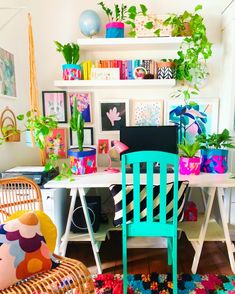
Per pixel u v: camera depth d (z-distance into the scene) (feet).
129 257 6.14
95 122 7.23
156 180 5.17
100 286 5.00
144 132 6.34
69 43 6.69
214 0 6.64
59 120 7.16
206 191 5.98
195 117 7.01
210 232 5.76
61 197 5.87
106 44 6.33
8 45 6.01
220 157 5.88
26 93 6.92
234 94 6.23
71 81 6.38
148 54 6.94
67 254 6.28
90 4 6.79
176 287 4.62
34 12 6.80
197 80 6.87
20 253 3.32
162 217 4.49
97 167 6.92
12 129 5.82
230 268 5.58
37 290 3.14
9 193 4.53
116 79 6.50
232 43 6.08
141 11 6.59
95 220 5.97
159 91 7.05
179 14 6.70
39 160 7.30
